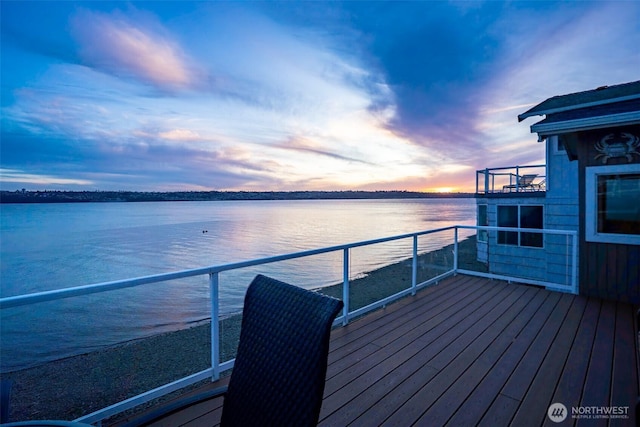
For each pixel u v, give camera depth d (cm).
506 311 363
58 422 85
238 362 116
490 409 192
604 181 400
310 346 92
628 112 346
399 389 213
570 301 396
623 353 260
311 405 87
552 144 873
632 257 385
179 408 106
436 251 498
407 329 316
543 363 246
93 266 1658
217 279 226
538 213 898
